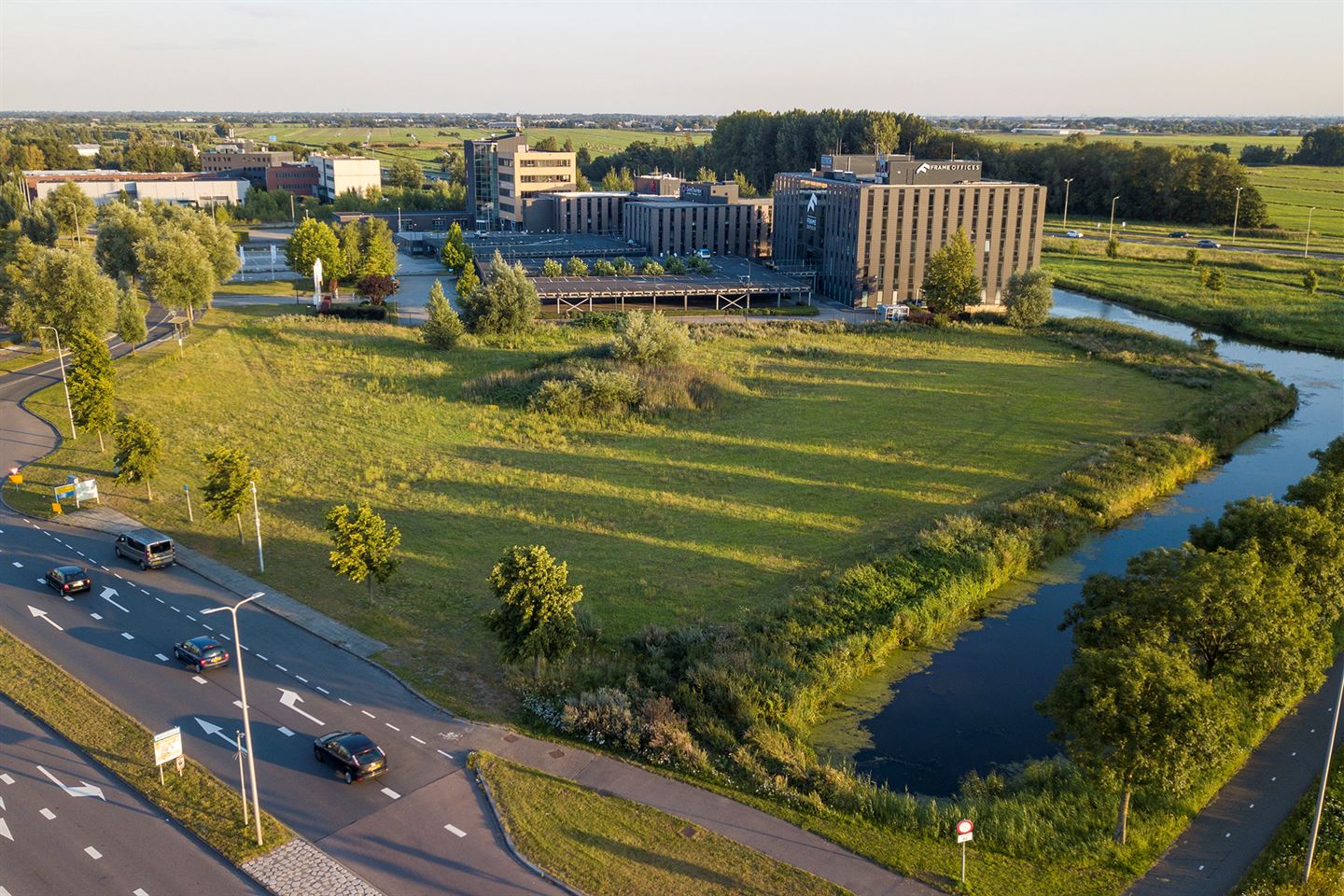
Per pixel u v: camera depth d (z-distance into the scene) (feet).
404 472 243.40
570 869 108.47
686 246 583.17
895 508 227.40
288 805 119.34
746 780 126.00
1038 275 430.20
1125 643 124.88
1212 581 125.70
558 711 139.64
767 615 171.32
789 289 475.72
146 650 157.17
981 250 476.13
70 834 113.70
